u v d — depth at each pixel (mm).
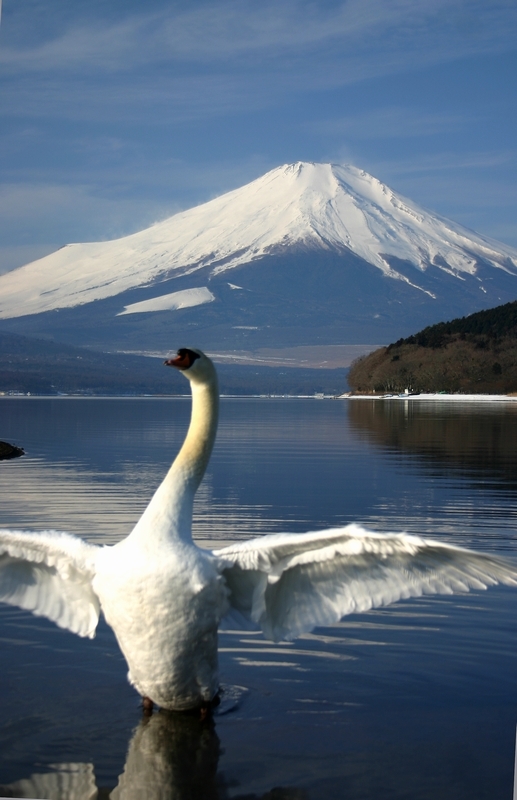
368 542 4902
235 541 10930
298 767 5188
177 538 5246
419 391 121375
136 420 44812
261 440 29641
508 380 117125
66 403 89312
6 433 33219
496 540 10945
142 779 5055
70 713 5855
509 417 47875
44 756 5312
